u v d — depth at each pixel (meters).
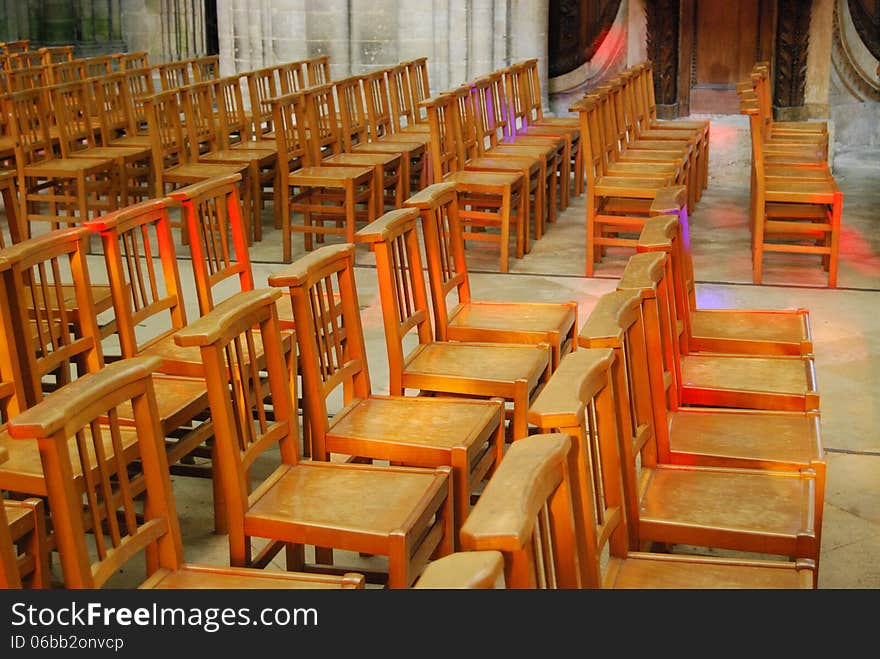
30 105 9.05
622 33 13.41
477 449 3.88
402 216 4.54
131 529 2.97
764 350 4.82
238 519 3.34
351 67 13.09
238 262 5.21
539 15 13.02
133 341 4.41
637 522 3.35
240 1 13.10
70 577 2.74
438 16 12.75
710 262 8.58
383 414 4.05
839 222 7.75
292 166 9.95
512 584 2.07
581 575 2.66
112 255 4.34
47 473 2.66
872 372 6.23
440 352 4.69
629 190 8.05
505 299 7.70
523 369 4.47
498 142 9.84
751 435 3.97
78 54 16.91
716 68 13.08
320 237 9.18
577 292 7.85
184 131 10.20
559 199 10.93
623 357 3.26
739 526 3.31
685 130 10.78
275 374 3.61
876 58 13.10
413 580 3.37
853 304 7.48
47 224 9.95
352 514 3.33
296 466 3.66
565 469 2.43
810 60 13.08
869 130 13.30
